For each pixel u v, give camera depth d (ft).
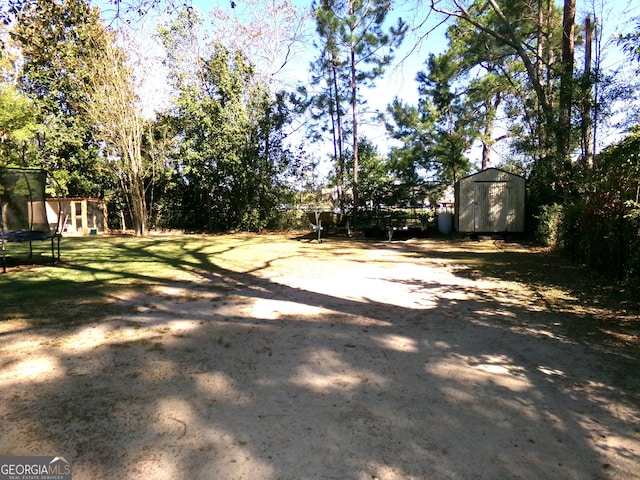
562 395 8.27
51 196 47.98
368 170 60.64
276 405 7.79
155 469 5.88
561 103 32.27
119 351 10.59
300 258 28.50
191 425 7.07
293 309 14.88
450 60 57.47
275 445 6.50
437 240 42.39
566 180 32.42
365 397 8.14
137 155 46.73
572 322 13.14
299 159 54.95
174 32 48.37
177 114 50.78
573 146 31.63
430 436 6.79
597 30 36.60
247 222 53.72
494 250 33.58
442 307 15.10
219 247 35.45
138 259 27.45
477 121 62.08
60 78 47.44
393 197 56.39
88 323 13.02
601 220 20.59
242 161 51.42
